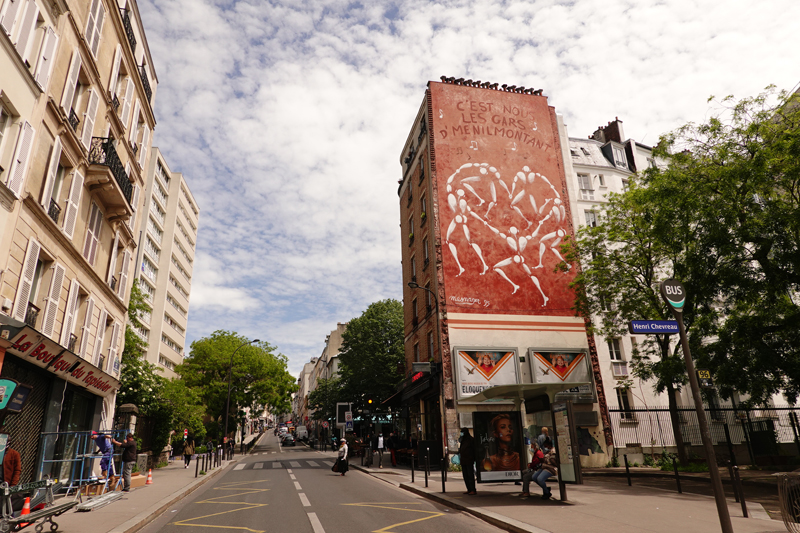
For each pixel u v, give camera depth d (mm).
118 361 19875
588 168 31062
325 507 11234
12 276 11094
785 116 14430
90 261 16438
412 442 24781
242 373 47500
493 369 23344
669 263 21797
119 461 17375
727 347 14633
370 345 46406
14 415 11773
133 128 19984
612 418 24828
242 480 18609
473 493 12414
